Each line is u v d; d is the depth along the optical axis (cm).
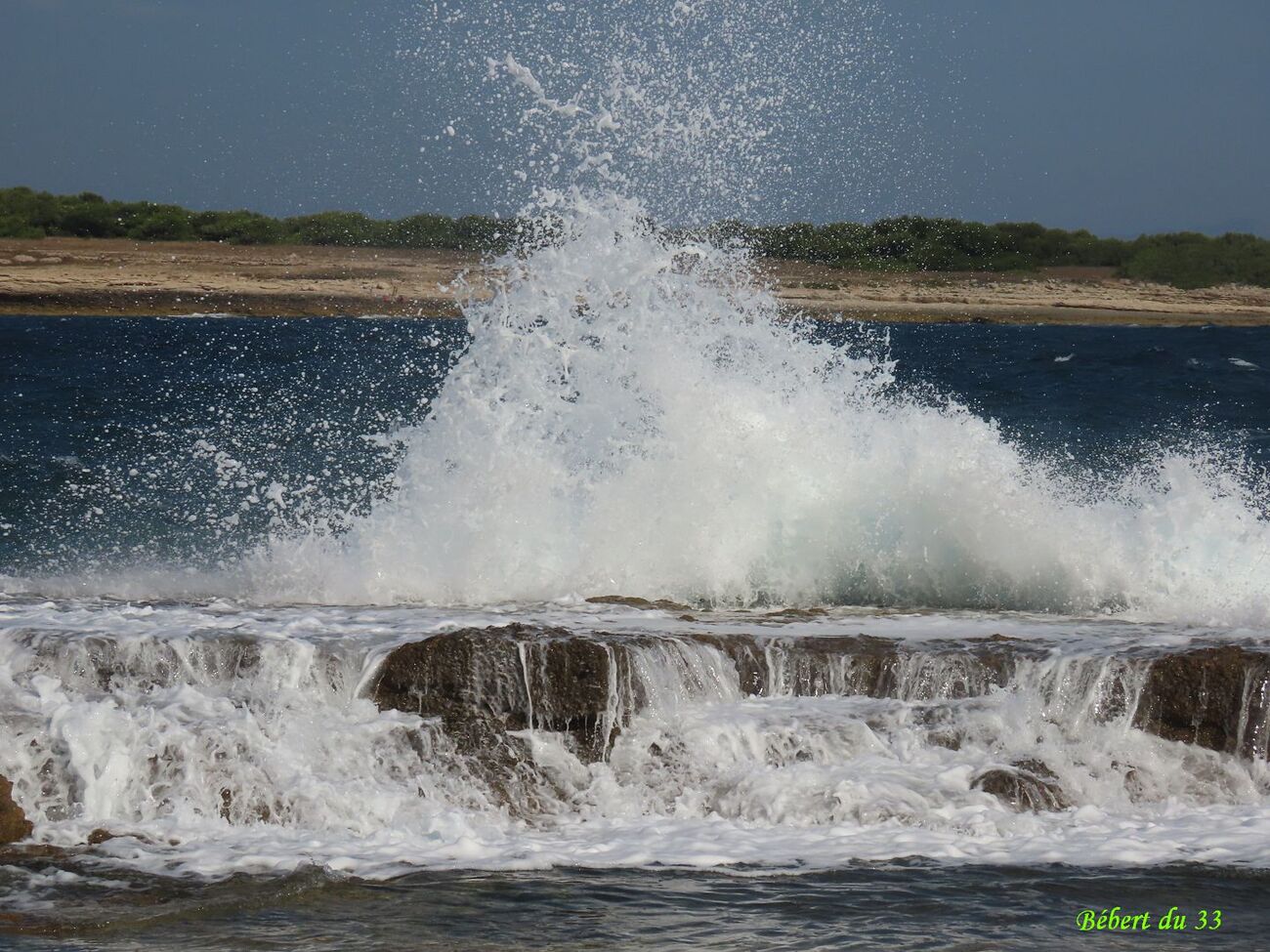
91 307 15350
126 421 5034
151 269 16625
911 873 1438
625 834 1591
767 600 2595
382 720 1767
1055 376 8088
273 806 1630
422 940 1270
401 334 11788
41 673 1875
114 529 3106
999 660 1862
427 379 6712
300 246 17275
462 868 1462
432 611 2305
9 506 3341
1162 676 1780
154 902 1362
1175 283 18262
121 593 2586
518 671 1798
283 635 1962
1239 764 1731
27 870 1447
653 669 1825
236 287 15438
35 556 2878
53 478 3712
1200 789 1709
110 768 1666
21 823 1562
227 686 1855
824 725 1766
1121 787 1702
